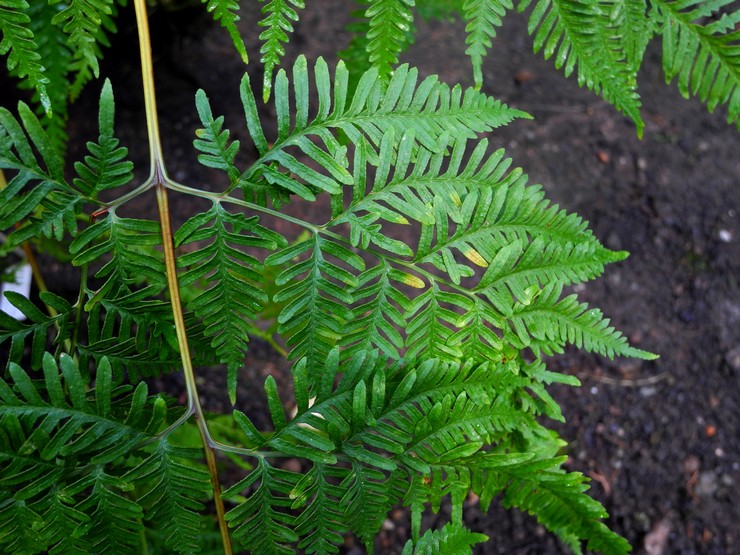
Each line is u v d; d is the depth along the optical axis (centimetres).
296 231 104
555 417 52
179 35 110
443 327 48
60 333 48
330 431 47
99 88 106
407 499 49
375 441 47
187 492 48
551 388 102
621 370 103
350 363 46
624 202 112
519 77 119
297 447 47
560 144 115
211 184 106
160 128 107
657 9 49
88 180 45
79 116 104
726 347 104
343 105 46
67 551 46
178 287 48
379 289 48
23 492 45
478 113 48
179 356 51
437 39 119
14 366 44
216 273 47
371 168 98
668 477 97
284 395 96
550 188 111
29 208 45
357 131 46
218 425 72
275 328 72
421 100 47
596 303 105
